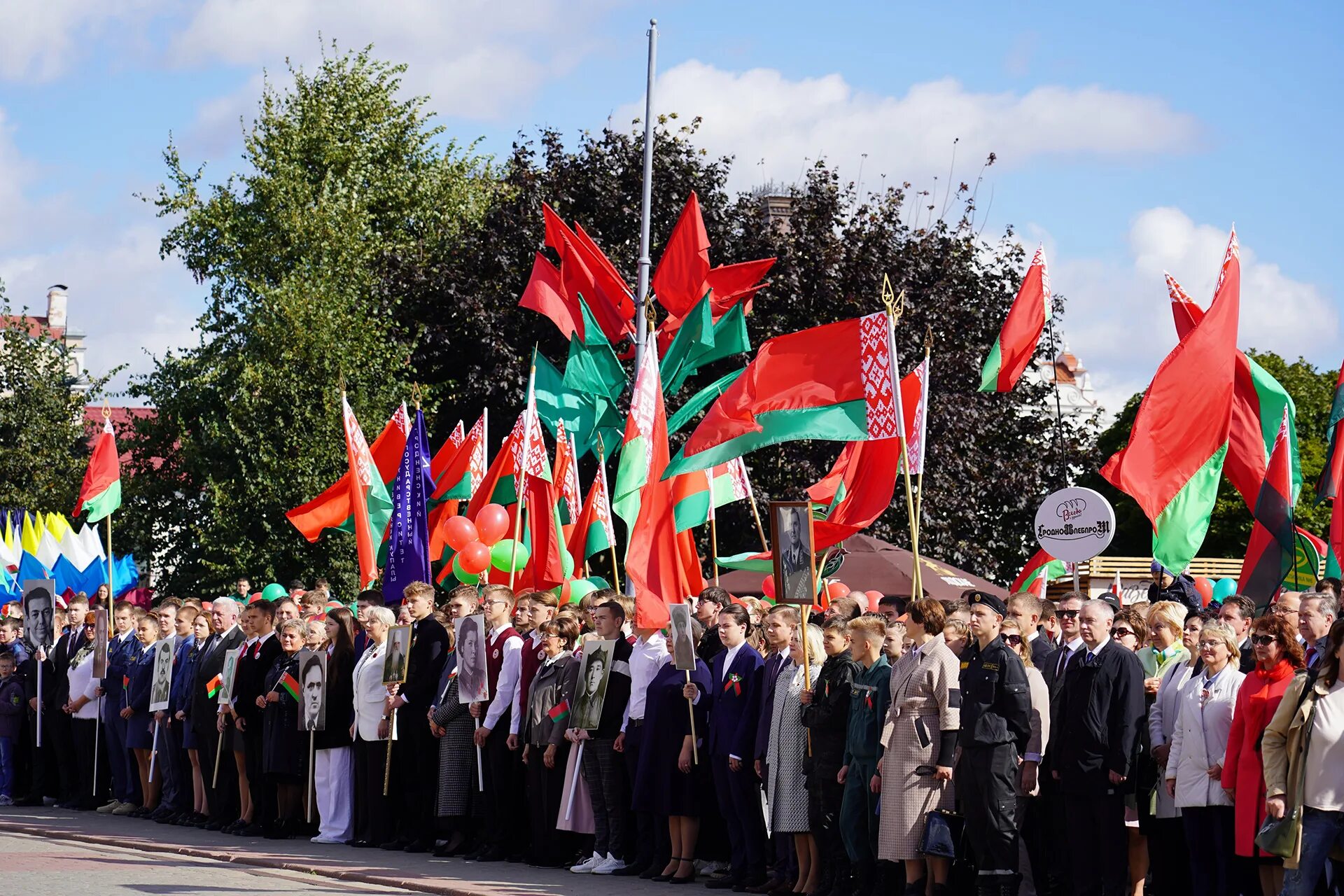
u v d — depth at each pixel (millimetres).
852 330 13477
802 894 11242
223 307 36062
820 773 10797
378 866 12500
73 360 38281
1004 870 9688
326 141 36969
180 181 36469
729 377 22578
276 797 14742
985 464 30672
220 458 32500
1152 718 10367
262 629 15234
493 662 13297
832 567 18984
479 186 39250
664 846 12297
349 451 18297
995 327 31828
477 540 17375
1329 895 9516
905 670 10258
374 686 14000
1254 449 15422
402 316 32531
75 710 17156
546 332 30719
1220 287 14414
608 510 18344
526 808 13469
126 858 12836
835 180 32281
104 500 20469
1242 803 9258
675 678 12109
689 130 32531
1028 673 10188
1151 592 14883
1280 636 9281
